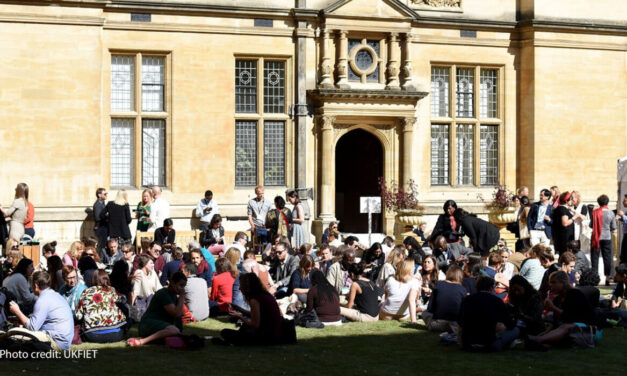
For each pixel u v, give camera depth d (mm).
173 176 24328
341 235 26203
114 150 24141
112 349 12414
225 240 23500
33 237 21250
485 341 12305
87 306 12953
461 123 27344
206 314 15219
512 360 11719
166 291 13117
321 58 25547
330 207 25594
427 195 26781
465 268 15164
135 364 11305
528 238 22625
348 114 25531
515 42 27531
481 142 27578
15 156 22469
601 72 27844
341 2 25359
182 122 24375
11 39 22359
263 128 25312
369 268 17094
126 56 24141
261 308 12828
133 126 24234
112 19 23688
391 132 26375
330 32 25500
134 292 15156
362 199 21750
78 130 22969
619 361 11695
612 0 27969
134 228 23828
